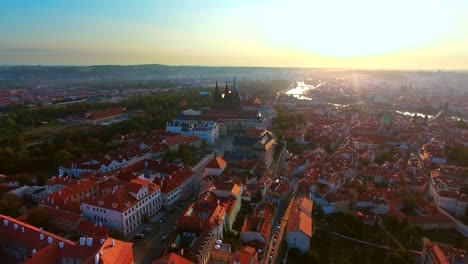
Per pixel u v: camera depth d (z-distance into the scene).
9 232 199.75
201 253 184.38
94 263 160.88
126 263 179.25
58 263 174.75
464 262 197.00
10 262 197.00
